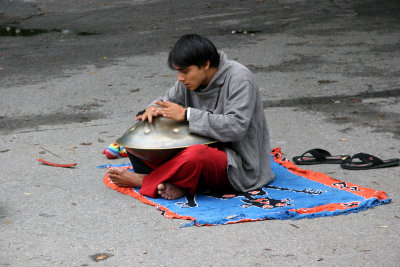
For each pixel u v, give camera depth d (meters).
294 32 17.69
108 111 10.72
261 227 5.80
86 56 15.44
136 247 5.43
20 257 5.27
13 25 20.44
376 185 6.96
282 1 23.36
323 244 5.40
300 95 11.40
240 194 6.75
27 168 7.84
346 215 6.05
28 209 6.42
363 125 9.49
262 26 18.78
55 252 5.36
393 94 11.27
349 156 7.91
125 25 19.86
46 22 20.88
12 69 14.13
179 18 20.73
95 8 23.58
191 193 6.63
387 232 5.62
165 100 7.25
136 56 15.28
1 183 7.27
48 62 14.81
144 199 6.60
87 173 7.63
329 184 6.96
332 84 12.07
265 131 7.18
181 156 6.45
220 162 6.53
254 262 5.08
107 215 6.21
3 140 9.14
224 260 5.13
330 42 16.12
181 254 5.27
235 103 6.60
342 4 22.19
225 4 23.19
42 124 9.99
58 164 7.95
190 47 6.42
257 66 13.79
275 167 7.69
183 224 5.91
